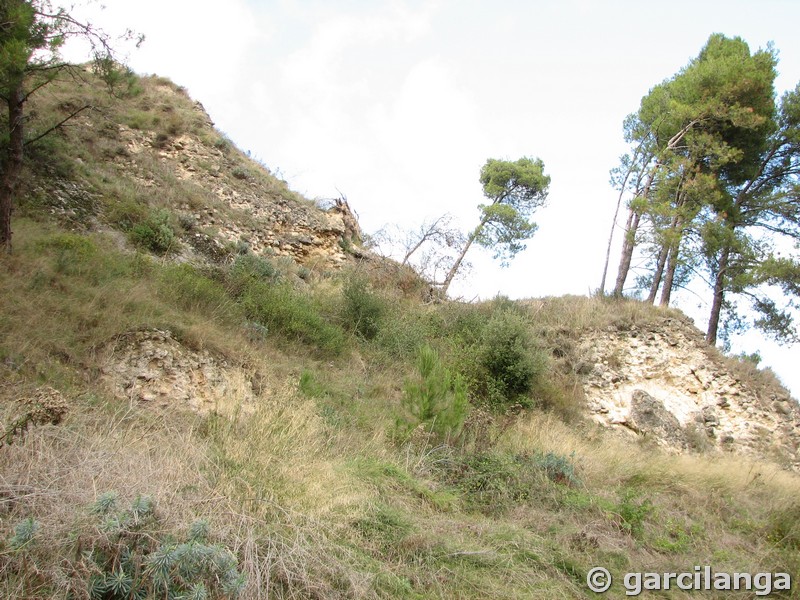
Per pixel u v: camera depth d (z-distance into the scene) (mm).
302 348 12414
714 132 22078
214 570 4059
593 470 9570
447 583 5215
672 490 9641
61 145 15570
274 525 5168
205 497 5113
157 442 6117
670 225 20812
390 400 11531
